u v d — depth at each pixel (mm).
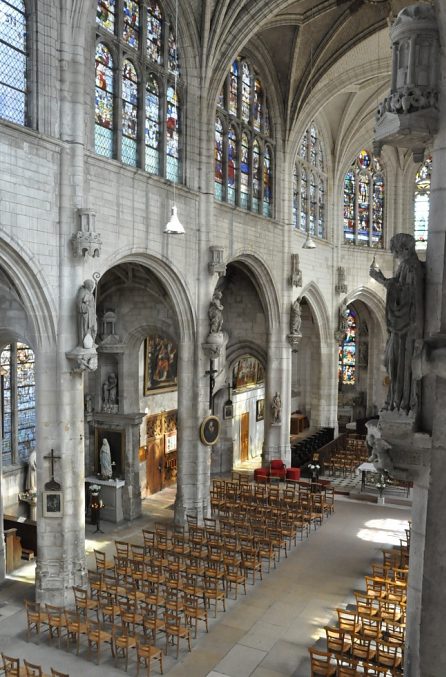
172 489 30812
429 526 3682
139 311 26516
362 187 43438
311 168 37719
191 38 23844
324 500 27266
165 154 22766
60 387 17719
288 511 24484
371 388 46844
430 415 5473
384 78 35281
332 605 17938
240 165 28688
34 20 16750
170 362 30547
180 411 24875
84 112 18266
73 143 17578
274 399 33344
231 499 26578
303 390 47469
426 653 3676
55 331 17594
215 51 24234
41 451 17766
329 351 41469
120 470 26250
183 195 23578
